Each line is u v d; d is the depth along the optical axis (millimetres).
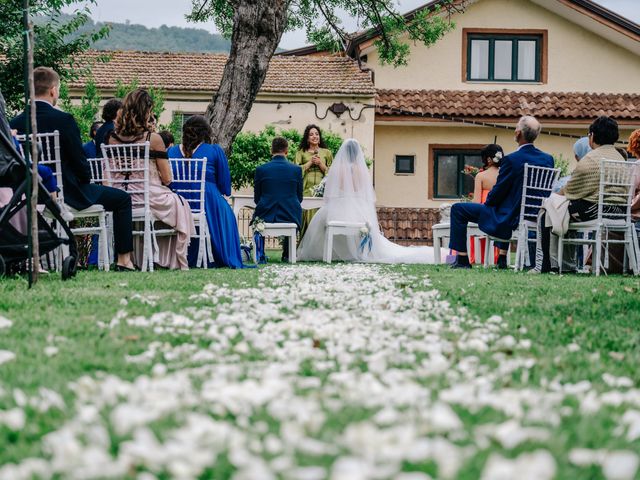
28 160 5789
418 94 24062
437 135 24250
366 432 1895
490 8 24594
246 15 14266
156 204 8820
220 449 1854
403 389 2426
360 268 9586
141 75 23125
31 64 5812
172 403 2240
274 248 22219
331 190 12711
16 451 1891
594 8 23719
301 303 5098
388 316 4445
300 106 23062
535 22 24641
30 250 5754
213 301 5078
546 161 10172
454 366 3002
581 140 10523
